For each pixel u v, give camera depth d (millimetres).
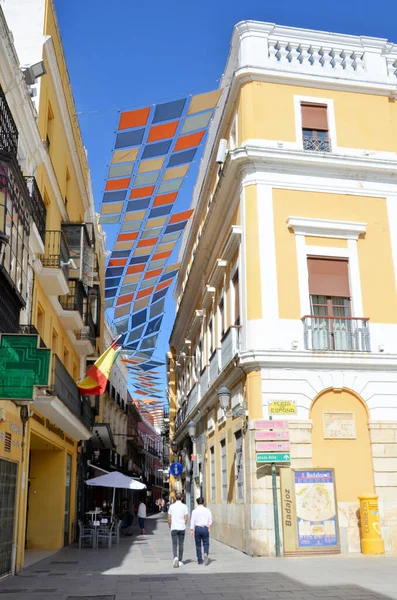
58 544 15570
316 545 12109
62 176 16094
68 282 14633
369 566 10422
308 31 15664
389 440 13023
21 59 13305
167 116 10891
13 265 8695
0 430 9383
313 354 13133
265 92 15008
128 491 43000
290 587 8383
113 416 36875
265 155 14266
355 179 14711
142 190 13398
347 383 13195
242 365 13148
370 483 12797
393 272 14273
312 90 15297
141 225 15281
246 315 13602
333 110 15250
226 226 16672
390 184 14852
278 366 13047
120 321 23312
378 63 15797
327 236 14234
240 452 14055
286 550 11992
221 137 17688
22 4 13758
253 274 13664
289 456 12484
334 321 13594
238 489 14242
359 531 12461
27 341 7996
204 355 20781
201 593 8078
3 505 9703
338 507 12492
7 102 10266
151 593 8164
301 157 14398
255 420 12648
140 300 21453
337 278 14117
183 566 11211
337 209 14422
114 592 8312
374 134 15266
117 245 16344
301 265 13875
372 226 14492
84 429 16969
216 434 17812
